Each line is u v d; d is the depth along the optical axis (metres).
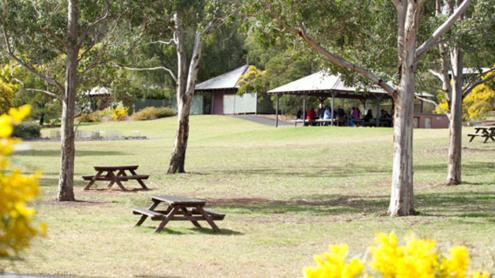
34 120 79.06
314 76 65.62
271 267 12.66
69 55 23.14
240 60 95.50
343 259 5.19
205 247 14.73
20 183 4.46
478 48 24.78
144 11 22.92
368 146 45.56
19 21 22.34
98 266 12.24
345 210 21.64
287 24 19.92
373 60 23.70
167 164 39.00
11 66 26.27
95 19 22.97
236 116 82.75
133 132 68.50
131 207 22.08
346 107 84.69
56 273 11.34
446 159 38.09
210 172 34.72
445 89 28.23
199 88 90.00
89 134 66.62
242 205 23.02
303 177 31.98
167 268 12.34
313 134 55.12
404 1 19.81
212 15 25.89
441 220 18.98
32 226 4.77
